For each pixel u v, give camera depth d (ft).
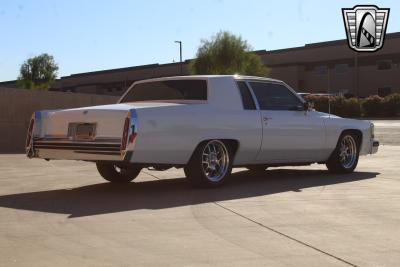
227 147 28.19
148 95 30.30
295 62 214.69
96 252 16.24
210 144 27.55
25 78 258.98
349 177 32.71
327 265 15.10
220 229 19.02
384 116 165.48
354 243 17.30
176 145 25.72
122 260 15.49
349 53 201.26
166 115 25.39
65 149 26.07
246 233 18.49
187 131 26.09
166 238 17.84
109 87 279.28
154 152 25.05
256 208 22.57
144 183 30.30
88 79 290.15
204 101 28.07
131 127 24.08
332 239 17.78
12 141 54.03
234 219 20.53
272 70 222.69
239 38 222.28
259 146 29.45
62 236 18.01
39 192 26.91
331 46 206.28
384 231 18.81
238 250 16.52
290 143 30.99
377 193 26.40
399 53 188.34
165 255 15.98
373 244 17.19
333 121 33.42
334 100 168.66
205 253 16.20
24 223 19.81
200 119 26.71
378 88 194.08
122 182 30.58
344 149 34.60
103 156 24.81
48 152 26.84
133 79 265.75
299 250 16.53
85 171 36.09
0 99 53.11
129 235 18.17
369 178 32.19
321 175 33.76
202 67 223.10
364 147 35.58
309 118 32.12
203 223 19.89
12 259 15.52
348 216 21.09
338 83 204.95
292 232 18.63
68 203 23.68
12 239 17.62
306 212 21.80
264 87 30.53
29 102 55.31
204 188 27.68
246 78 29.91
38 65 259.19
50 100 57.11
